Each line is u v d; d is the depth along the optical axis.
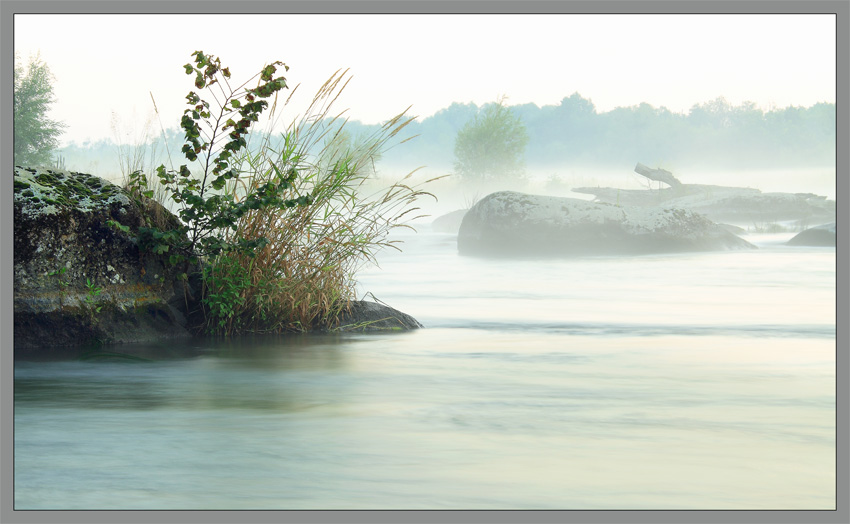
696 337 15.88
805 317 18.88
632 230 37.88
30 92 80.75
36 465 7.49
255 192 17.00
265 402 10.09
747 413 9.54
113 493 6.79
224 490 6.85
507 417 9.30
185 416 9.35
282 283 16.66
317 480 7.09
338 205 17.48
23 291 14.40
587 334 16.33
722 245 39.59
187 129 16.48
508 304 21.44
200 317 16.34
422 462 7.59
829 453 7.91
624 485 7.00
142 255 15.62
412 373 12.09
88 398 10.31
